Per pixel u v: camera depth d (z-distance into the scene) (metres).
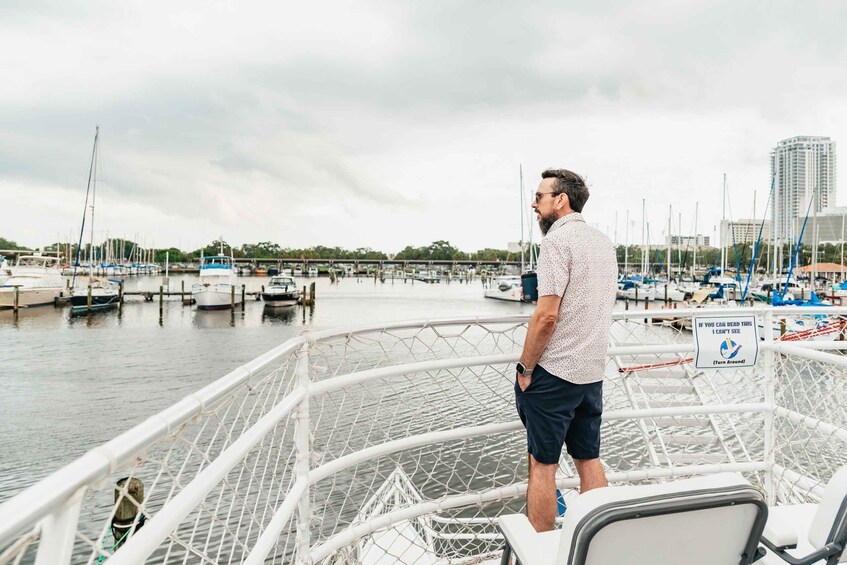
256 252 198.12
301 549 1.93
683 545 1.30
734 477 1.30
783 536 1.54
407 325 2.38
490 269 158.38
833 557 1.45
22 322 37.16
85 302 44.53
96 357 24.70
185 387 18.98
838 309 3.00
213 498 6.26
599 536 1.21
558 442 2.25
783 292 41.34
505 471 7.39
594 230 2.33
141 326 36.25
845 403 2.91
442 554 3.45
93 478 0.82
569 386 2.22
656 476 2.88
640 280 67.06
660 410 2.82
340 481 8.25
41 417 15.38
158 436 1.04
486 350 10.55
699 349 2.89
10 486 11.02
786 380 3.04
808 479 2.79
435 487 7.81
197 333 32.94
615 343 2.90
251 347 27.77
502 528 1.67
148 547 0.97
